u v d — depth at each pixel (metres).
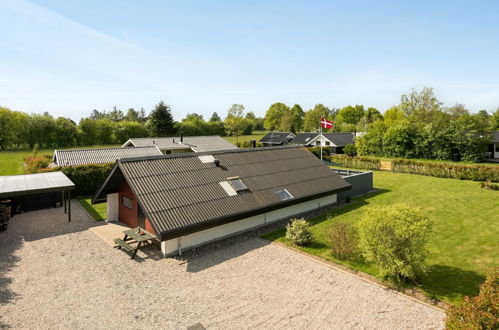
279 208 13.95
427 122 41.56
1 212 14.12
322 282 8.90
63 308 7.70
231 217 12.01
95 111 129.62
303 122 97.19
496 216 15.04
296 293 8.32
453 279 8.97
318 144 51.94
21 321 7.16
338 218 15.18
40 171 20.30
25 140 52.31
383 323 6.98
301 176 16.86
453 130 33.59
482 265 9.86
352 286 8.64
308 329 6.83
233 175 14.65
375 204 18.00
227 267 9.93
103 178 22.02
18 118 51.72
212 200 12.40
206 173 14.04
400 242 8.48
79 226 14.40
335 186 17.20
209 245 11.80
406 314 7.30
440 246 11.54
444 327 6.76
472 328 5.27
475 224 13.95
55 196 18.00
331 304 7.78
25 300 8.05
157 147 30.64
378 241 8.73
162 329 6.90
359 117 103.06
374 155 40.41
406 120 40.09
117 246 11.69
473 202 17.98
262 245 11.77
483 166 24.80
